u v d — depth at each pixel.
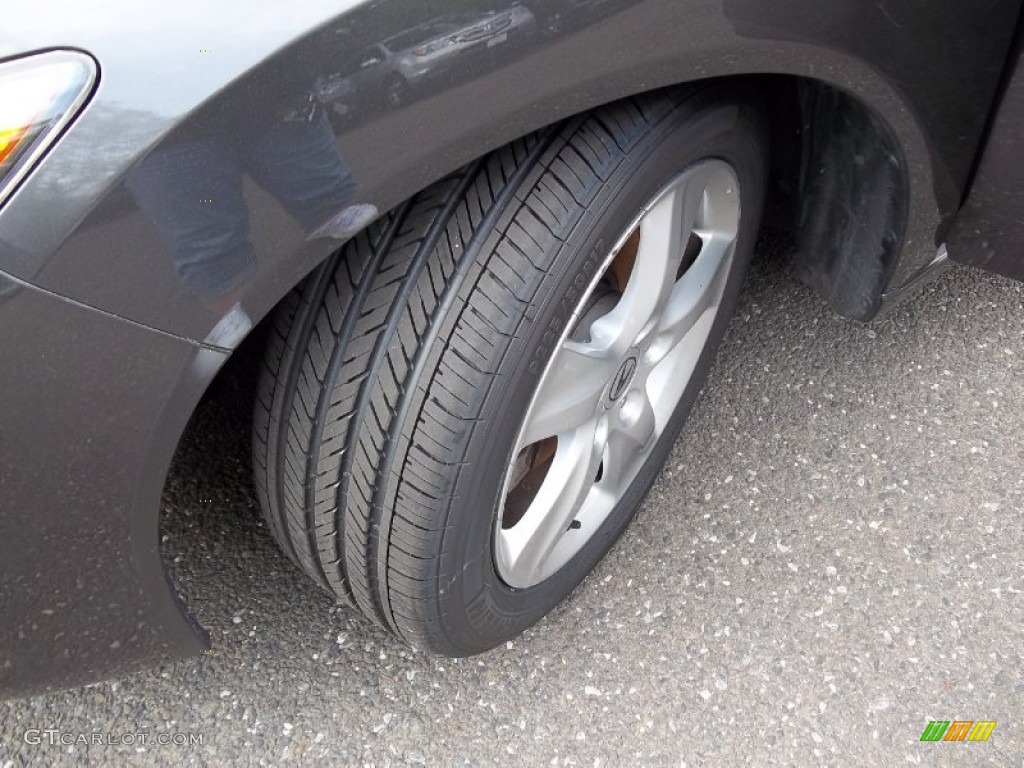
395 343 1.34
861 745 1.78
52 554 1.20
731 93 1.54
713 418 2.27
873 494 2.14
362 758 1.76
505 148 1.33
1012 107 1.63
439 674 1.87
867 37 1.43
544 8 1.14
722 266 1.85
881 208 1.74
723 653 1.90
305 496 1.50
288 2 1.05
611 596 1.99
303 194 1.10
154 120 1.01
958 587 1.99
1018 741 1.78
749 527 2.09
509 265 1.32
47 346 1.05
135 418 1.13
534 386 1.42
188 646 1.46
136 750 1.76
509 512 1.78
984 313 2.46
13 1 1.05
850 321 2.43
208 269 1.08
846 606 1.96
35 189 1.00
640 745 1.78
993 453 2.20
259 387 1.47
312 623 1.93
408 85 1.10
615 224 1.40
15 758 1.74
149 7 1.04
